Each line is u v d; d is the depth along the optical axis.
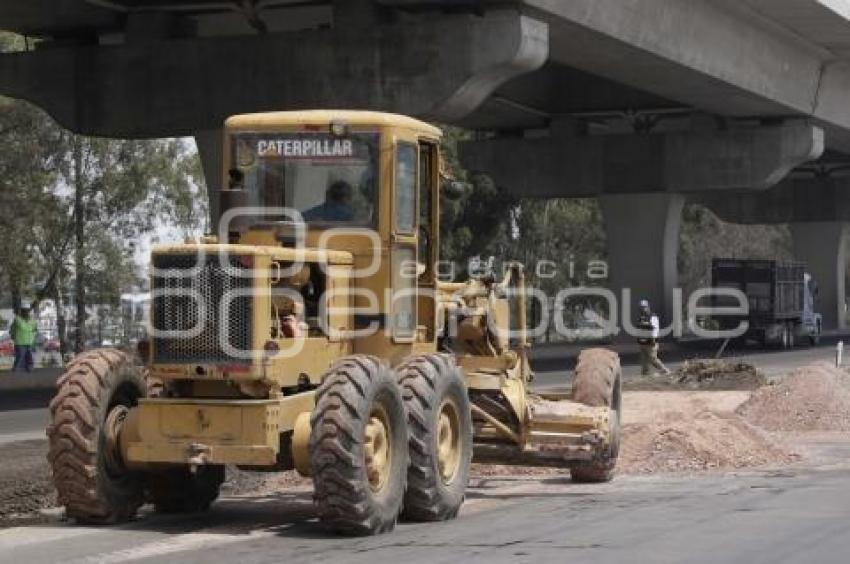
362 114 12.54
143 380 12.15
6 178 44.69
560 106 53.84
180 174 49.09
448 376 12.27
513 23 30.83
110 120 34.56
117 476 11.80
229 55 33.31
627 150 53.97
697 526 11.85
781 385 23.86
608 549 10.58
